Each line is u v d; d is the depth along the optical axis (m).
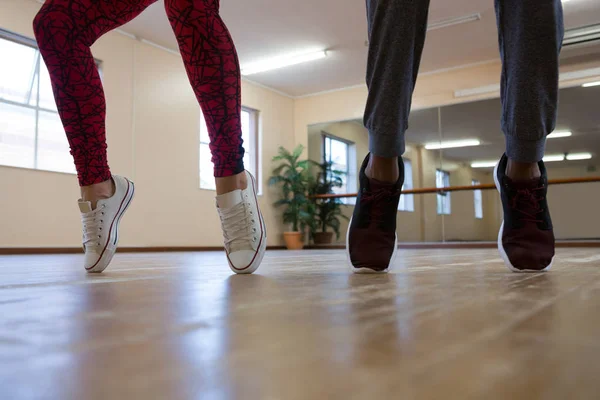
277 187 7.07
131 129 5.15
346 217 7.07
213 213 6.00
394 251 0.91
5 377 0.17
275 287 0.59
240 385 0.16
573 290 0.53
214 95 0.93
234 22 5.09
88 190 1.02
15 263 1.89
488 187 5.91
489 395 0.14
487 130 6.05
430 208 6.18
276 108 7.19
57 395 0.15
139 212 5.17
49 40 0.91
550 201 5.59
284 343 0.23
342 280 0.70
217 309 0.38
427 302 0.42
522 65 0.80
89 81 0.97
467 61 6.15
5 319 0.32
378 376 0.17
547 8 0.77
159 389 0.15
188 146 5.74
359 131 7.04
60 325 0.30
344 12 4.91
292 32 5.33
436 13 4.88
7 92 4.21
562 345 0.23
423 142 6.38
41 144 4.39
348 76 6.70
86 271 1.04
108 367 0.18
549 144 5.61
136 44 5.27
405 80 0.82
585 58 5.53
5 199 4.04
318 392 0.15
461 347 0.22
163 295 0.50
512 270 0.89
